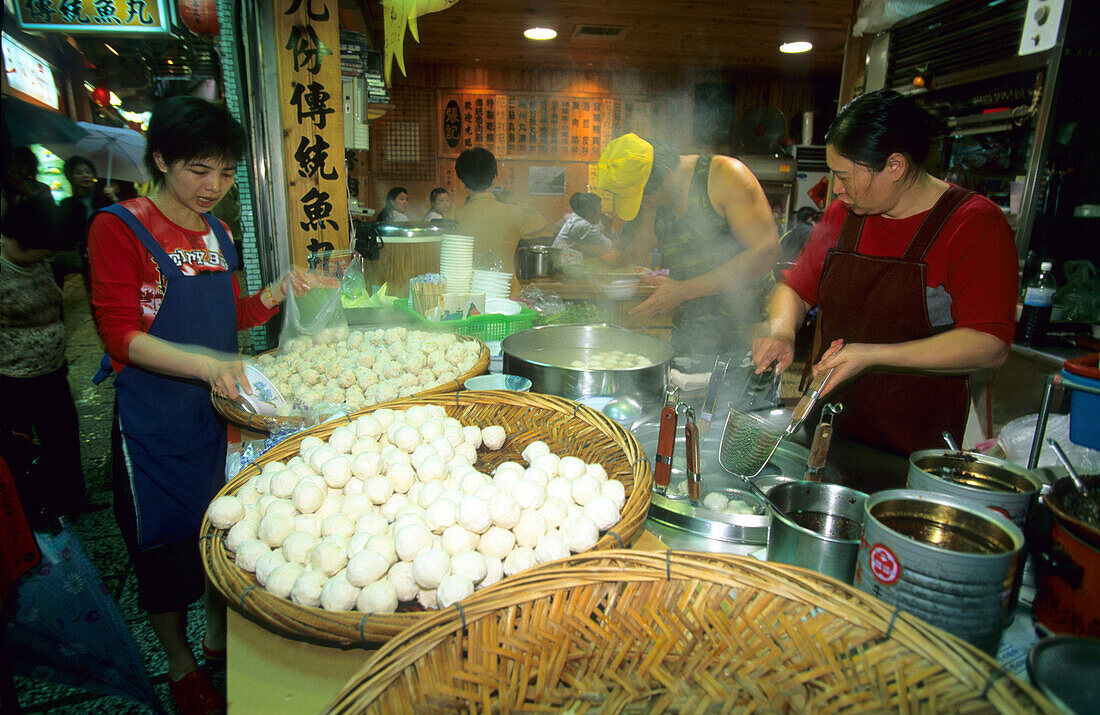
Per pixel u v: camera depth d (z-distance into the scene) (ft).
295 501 3.74
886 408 5.83
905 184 5.15
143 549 5.78
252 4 8.38
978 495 2.80
